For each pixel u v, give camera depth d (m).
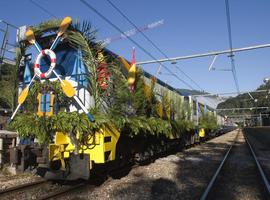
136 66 11.16
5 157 10.65
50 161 7.68
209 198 7.71
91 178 8.99
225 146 24.59
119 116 9.06
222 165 12.84
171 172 10.88
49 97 8.21
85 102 8.56
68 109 8.62
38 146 8.11
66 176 7.92
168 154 16.36
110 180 9.33
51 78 9.08
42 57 9.16
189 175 10.55
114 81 9.34
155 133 12.20
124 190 8.12
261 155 18.39
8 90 10.26
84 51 8.50
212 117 31.36
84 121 7.73
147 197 7.57
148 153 12.46
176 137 15.90
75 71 8.83
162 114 14.34
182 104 18.50
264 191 8.57
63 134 8.02
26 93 8.68
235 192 8.48
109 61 9.49
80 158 7.82
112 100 9.24
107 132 8.18
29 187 7.95
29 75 9.47
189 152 18.31
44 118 7.84
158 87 14.22
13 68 9.77
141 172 10.68
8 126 8.80
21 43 9.57
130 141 10.57
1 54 15.02
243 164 13.86
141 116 11.05
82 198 7.26
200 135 24.83
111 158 8.38
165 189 8.45
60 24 8.64
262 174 10.73
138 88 11.02
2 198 6.97
